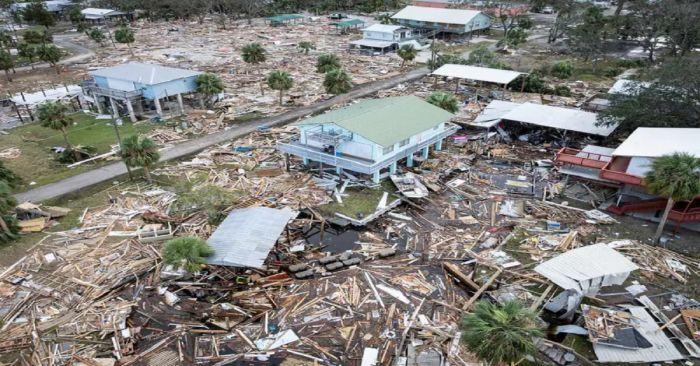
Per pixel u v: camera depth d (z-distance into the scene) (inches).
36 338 1015.0
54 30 5290.4
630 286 1148.5
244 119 2377.0
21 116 2512.3
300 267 1261.1
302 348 1005.2
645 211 1443.2
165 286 1195.3
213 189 1568.7
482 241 1385.3
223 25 5191.9
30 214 1483.8
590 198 1584.6
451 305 1127.0
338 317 1093.8
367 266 1282.0
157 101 2349.9
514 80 2824.8
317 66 2994.6
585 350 958.4
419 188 1665.8
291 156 1945.1
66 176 1770.4
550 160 1894.7
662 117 1745.8
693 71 1750.7
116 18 5777.6
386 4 6348.4
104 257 1300.4
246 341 1023.6
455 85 2974.9
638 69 3171.8
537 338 926.4
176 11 5625.0
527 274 1219.9
